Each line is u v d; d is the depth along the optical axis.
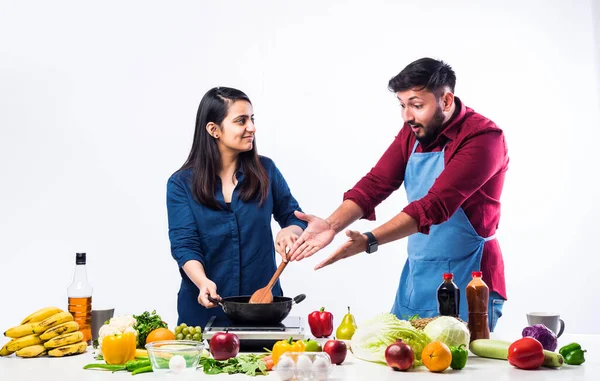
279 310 2.21
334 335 2.49
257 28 4.22
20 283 4.08
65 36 4.16
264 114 4.22
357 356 2.04
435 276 2.90
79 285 2.31
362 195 3.01
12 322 4.07
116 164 4.14
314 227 2.48
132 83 4.17
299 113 4.22
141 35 4.18
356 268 4.12
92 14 4.17
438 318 2.01
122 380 1.79
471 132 2.73
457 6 4.22
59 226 4.11
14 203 4.11
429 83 2.71
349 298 4.12
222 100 2.78
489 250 2.87
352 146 4.20
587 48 4.16
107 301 4.09
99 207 4.12
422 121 2.78
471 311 2.15
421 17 4.22
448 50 4.22
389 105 4.20
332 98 4.22
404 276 3.08
